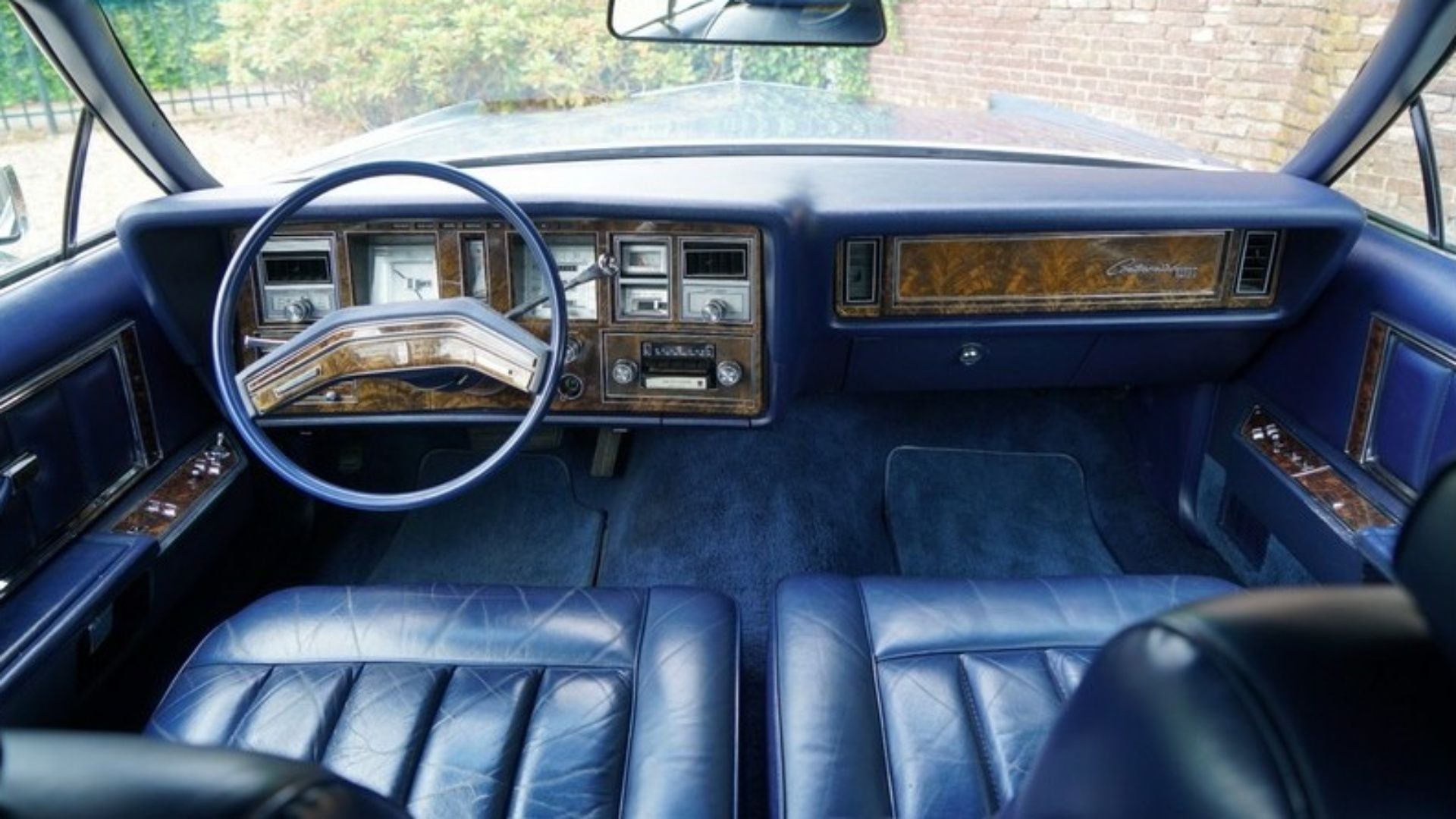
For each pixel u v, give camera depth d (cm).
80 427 154
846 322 189
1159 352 204
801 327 186
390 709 119
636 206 161
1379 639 46
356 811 52
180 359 179
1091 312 188
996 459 252
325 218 160
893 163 205
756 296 174
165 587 167
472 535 232
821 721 116
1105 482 245
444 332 147
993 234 177
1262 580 200
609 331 177
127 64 157
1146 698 48
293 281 170
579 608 134
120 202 176
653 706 119
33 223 160
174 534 165
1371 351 171
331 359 147
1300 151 192
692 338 178
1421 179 173
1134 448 250
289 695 121
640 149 210
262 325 172
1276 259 183
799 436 260
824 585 139
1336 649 46
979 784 110
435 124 211
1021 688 121
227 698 121
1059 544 229
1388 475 167
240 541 198
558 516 238
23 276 158
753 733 171
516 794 110
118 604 156
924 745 114
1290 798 41
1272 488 192
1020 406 266
